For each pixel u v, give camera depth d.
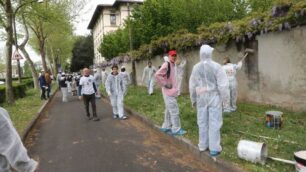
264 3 20.84
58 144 8.17
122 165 6.19
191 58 15.21
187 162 6.19
